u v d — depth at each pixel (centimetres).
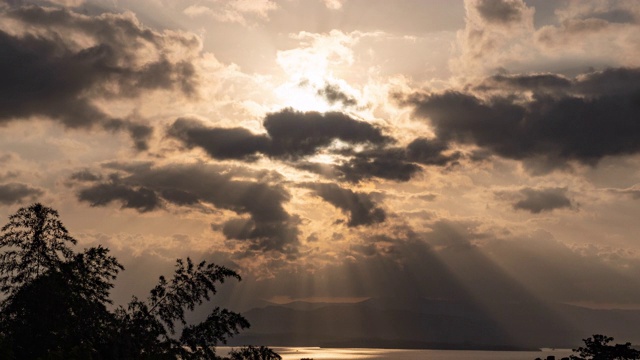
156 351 4203
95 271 4391
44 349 4119
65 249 4366
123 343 3884
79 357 3744
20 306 4147
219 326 4378
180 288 4372
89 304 4216
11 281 4234
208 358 4353
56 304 4134
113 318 4247
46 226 4353
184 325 4366
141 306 4284
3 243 4284
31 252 4294
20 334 4116
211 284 4391
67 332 4166
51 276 4175
